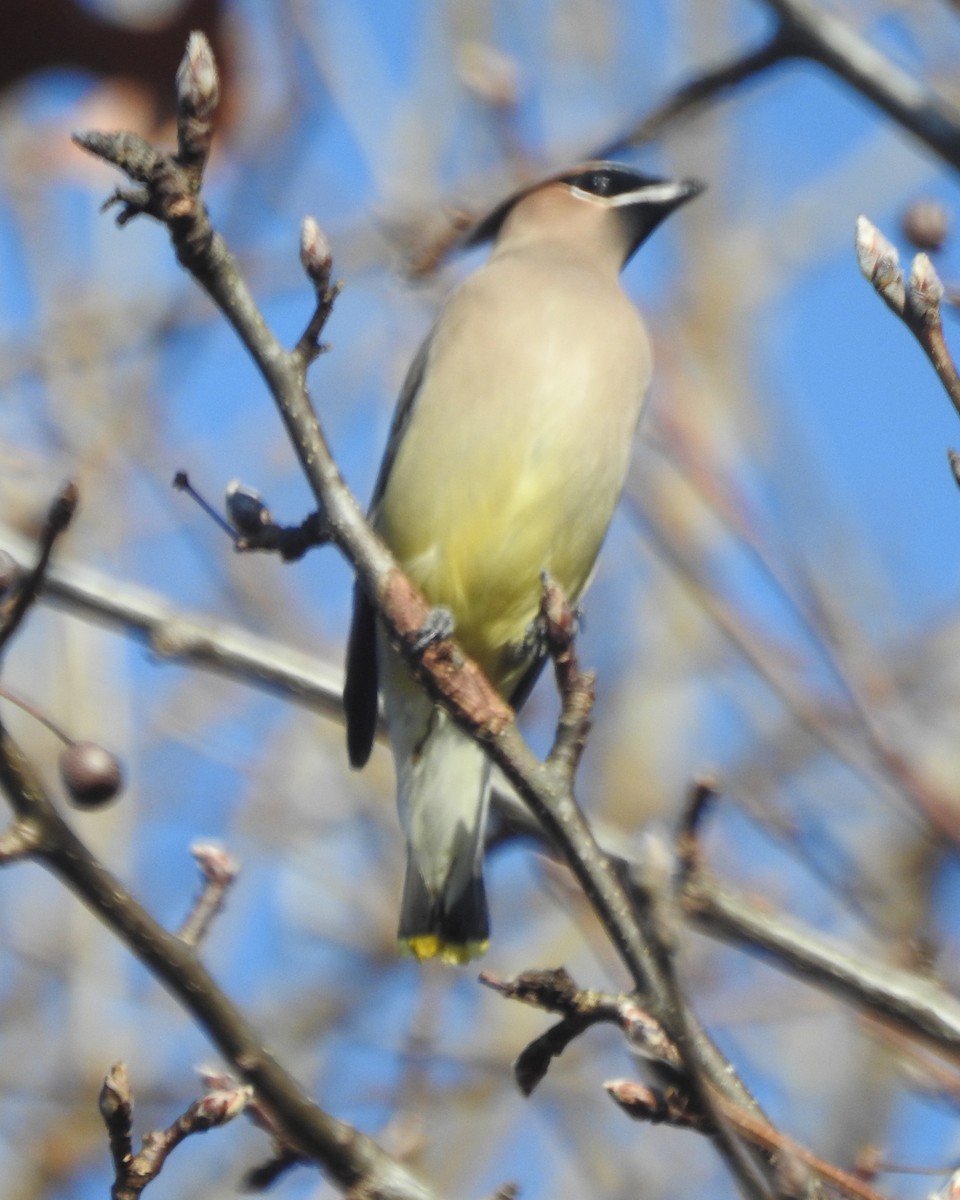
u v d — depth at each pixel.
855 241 6.19
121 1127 6.31
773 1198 5.82
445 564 10.16
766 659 9.22
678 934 6.00
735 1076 6.21
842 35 8.31
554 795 6.55
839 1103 11.30
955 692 11.53
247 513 7.35
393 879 13.45
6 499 12.14
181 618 9.38
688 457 9.95
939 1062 8.06
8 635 6.10
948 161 8.16
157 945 6.42
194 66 6.27
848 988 7.86
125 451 12.57
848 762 8.79
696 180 11.68
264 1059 6.55
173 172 6.35
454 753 9.57
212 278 6.71
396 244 11.70
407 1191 6.62
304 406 7.03
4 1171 12.08
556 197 11.45
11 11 6.43
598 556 10.42
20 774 6.19
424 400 10.28
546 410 10.06
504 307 10.34
